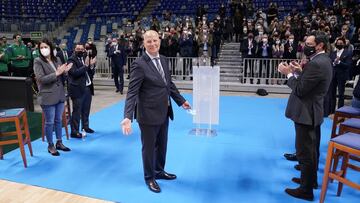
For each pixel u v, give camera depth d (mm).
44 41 3727
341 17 9641
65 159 3852
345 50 5715
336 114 3740
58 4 16031
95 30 13703
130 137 4707
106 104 7082
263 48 8453
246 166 3643
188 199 2912
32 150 4137
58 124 4090
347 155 2893
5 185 3186
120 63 8305
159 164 3264
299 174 3422
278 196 2959
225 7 12438
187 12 13781
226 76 9320
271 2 12586
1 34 12922
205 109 4695
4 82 6359
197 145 4324
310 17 10281
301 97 2717
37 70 3693
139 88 2807
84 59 4602
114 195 2980
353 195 2965
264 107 6695
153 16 13172
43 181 3268
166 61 3004
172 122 5508
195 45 9109
